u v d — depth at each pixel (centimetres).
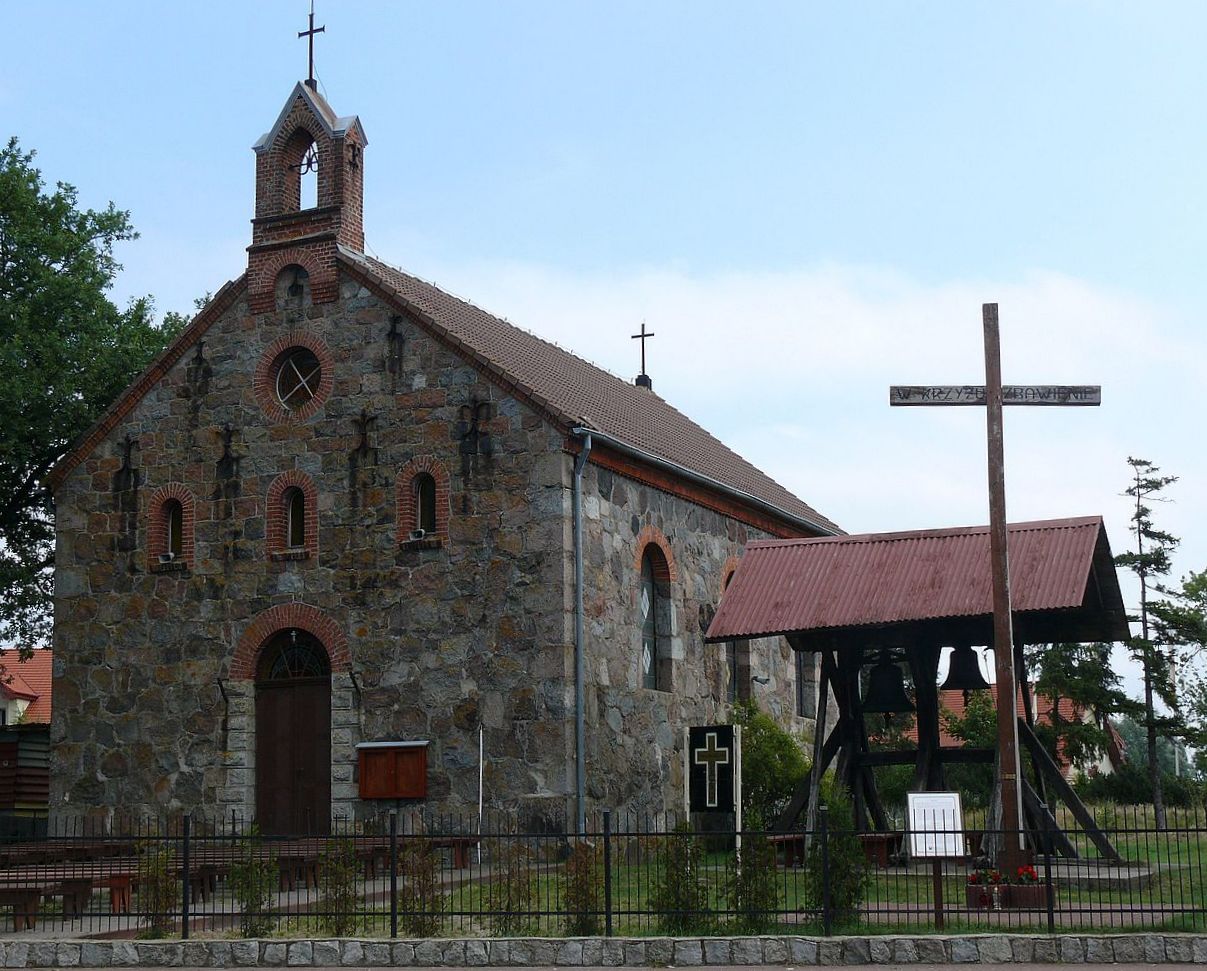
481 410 2666
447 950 1692
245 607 2802
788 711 3472
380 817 2617
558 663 2542
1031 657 5081
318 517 2769
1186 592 5209
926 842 1788
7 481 3409
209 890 2141
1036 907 1900
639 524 2861
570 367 3500
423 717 2622
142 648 2877
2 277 3378
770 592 2464
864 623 2341
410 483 2702
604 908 1780
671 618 2948
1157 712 5028
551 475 2600
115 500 2952
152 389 2959
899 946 1639
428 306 2911
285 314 2858
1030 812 2245
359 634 2695
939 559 2402
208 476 2878
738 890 1769
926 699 2472
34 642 3712
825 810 1728
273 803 2736
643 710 2778
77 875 2142
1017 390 2069
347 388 2780
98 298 3484
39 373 3294
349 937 1747
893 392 2072
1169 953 1611
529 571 2591
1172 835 3058
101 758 2866
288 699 2762
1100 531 2317
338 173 2861
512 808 2528
